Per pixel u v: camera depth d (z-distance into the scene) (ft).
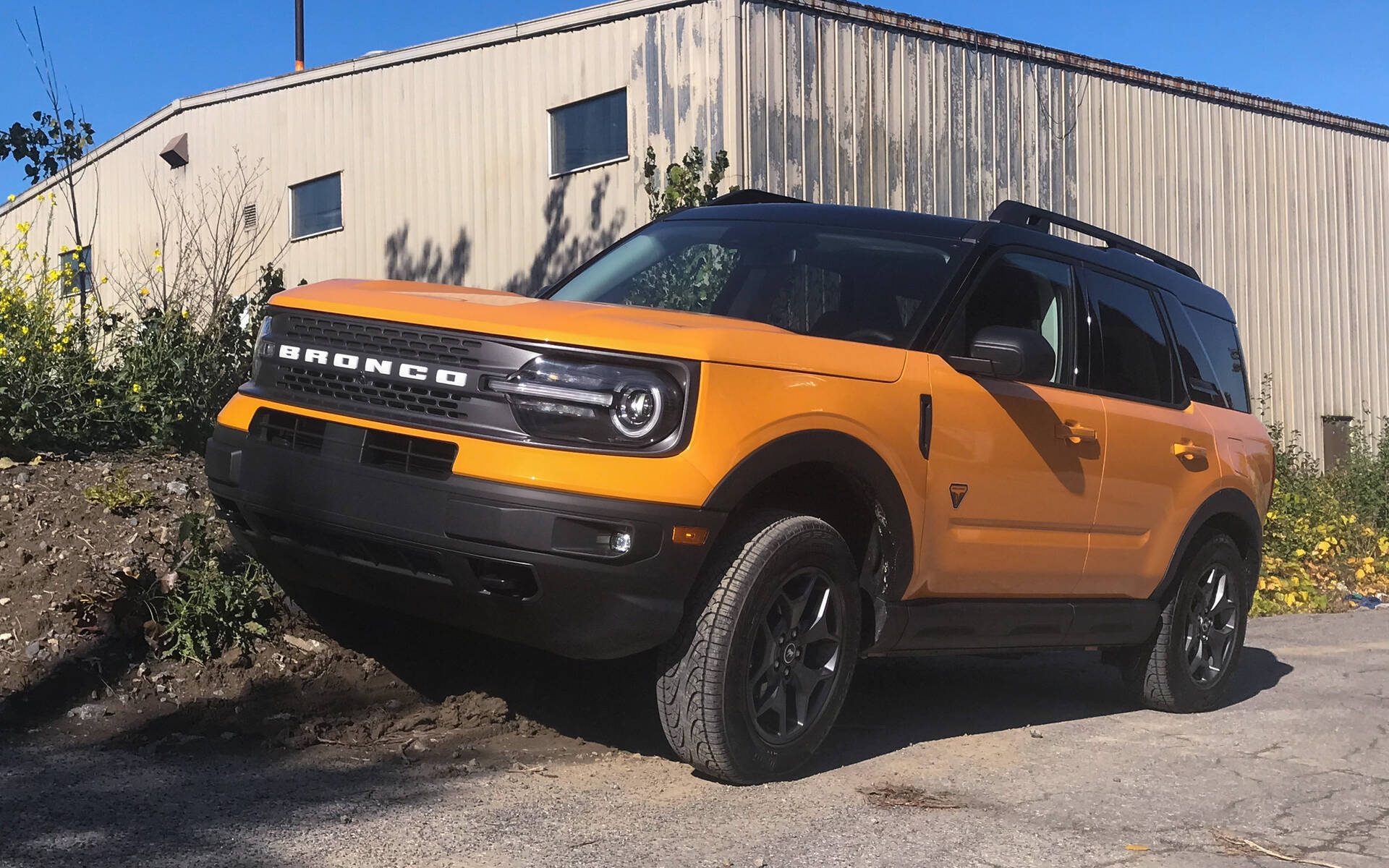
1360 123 58.65
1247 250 54.03
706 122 38.83
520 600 11.34
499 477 11.18
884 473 12.85
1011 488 14.51
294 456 12.42
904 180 41.75
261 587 15.19
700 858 10.18
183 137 60.64
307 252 55.01
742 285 15.37
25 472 18.78
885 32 41.34
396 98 50.70
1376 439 58.34
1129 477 16.46
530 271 45.50
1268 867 10.89
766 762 12.31
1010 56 45.06
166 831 9.96
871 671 19.33
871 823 11.42
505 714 14.10
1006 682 19.71
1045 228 17.30
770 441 11.79
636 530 11.07
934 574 13.76
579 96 43.34
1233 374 20.36
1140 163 49.80
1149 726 16.99
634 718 14.55
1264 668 22.35
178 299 25.58
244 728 12.96
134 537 16.74
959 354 14.28
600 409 11.31
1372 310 59.36
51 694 13.21
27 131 26.71
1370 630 27.04
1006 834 11.35
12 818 10.03
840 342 13.01
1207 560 18.38
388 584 12.26
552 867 9.78
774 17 38.78
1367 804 13.11
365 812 10.78
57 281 25.07
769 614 12.37
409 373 12.01
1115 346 16.99
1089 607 16.22
